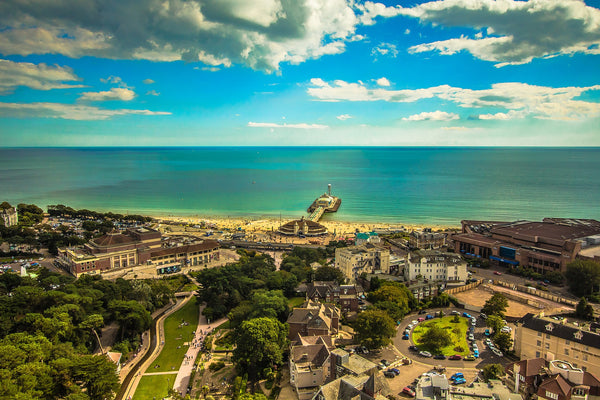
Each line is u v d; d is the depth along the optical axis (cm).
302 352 15938
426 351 17825
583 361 15075
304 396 14912
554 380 12925
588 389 12838
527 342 16862
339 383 13088
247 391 15675
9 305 17912
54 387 13338
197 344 19650
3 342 14888
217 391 15675
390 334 17838
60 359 14150
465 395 12119
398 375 15912
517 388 13925
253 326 16888
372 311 18638
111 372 14638
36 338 15462
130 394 15488
